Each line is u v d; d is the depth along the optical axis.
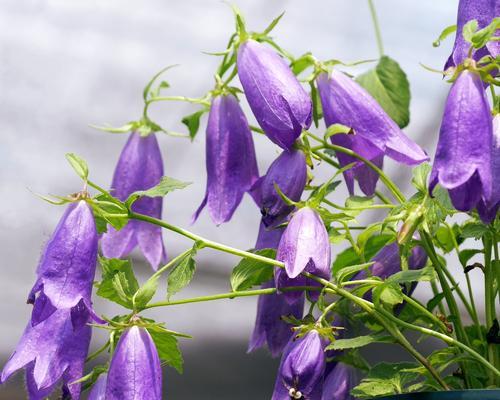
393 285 1.06
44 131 2.04
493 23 1.01
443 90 1.95
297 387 1.04
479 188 1.01
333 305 1.07
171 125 2.09
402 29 1.96
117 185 1.16
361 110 1.09
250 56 1.09
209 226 2.18
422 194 1.05
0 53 1.99
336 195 2.01
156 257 1.15
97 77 2.04
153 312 2.24
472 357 1.05
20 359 1.03
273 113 1.07
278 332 1.09
